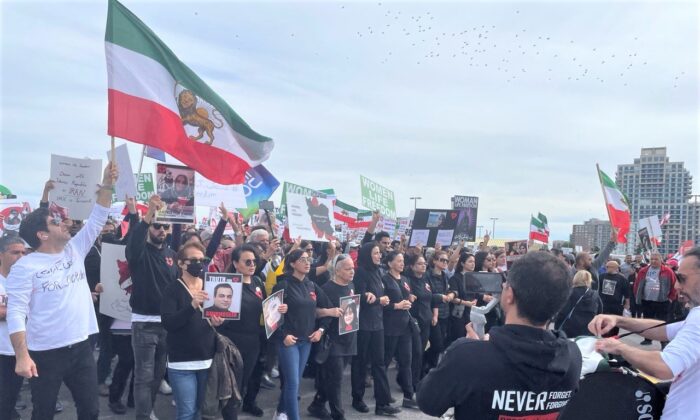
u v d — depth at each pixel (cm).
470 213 1048
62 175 602
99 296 634
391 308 675
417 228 977
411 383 688
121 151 636
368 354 660
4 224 921
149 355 523
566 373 208
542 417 206
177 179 575
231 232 1233
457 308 811
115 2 502
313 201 821
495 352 202
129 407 622
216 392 434
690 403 256
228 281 439
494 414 201
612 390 256
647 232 1609
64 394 673
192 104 551
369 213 1789
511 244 1545
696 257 275
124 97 498
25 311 370
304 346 571
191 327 430
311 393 746
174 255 568
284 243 1166
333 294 623
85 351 407
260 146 602
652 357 242
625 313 1525
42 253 393
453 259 977
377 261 678
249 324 544
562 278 204
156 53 526
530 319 206
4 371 440
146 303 525
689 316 259
